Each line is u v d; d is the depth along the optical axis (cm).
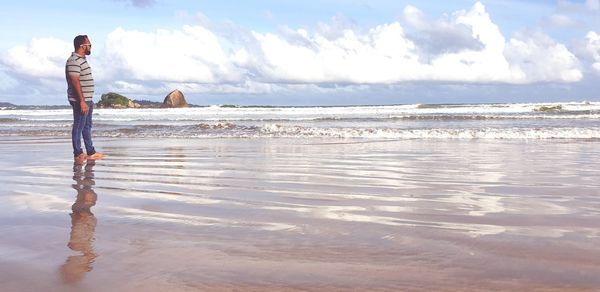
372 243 279
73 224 324
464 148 938
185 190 468
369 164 688
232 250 265
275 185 499
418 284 214
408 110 3344
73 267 237
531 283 214
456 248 268
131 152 901
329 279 221
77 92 766
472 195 440
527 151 874
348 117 2541
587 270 230
